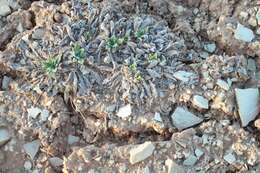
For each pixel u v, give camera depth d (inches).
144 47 28.9
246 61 29.4
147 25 29.6
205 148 27.0
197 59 29.6
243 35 29.4
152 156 26.9
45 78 28.9
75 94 28.5
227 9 30.5
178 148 26.9
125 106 28.0
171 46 29.1
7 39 31.0
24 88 29.0
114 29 29.2
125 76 28.1
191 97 27.9
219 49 30.1
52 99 28.6
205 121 28.0
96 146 28.1
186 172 26.5
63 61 28.8
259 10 29.7
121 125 27.9
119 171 26.8
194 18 30.9
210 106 27.9
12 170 28.2
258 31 29.5
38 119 28.5
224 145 27.0
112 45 28.7
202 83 28.2
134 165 26.8
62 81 28.7
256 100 28.0
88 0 30.3
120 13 30.1
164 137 28.0
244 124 27.7
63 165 27.9
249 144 26.9
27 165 28.2
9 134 28.6
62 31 29.4
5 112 28.9
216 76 28.2
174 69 28.7
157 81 28.3
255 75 29.3
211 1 30.9
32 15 31.1
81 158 27.4
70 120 28.8
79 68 28.7
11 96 29.1
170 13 31.0
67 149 28.5
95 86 28.6
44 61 28.9
